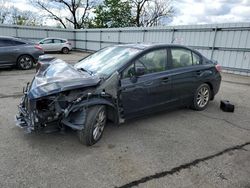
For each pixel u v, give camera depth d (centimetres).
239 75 1122
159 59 420
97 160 295
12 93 591
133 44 445
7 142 329
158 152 323
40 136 351
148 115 443
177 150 331
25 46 983
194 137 377
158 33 1547
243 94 701
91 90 322
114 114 355
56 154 305
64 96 305
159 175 270
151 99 403
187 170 283
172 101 446
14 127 378
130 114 381
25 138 343
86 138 319
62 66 362
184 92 465
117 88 348
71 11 3341
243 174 280
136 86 372
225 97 656
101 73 361
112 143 343
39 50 1025
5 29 2244
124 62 370
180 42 1399
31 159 290
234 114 504
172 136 377
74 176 261
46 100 306
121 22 3434
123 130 391
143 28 1670
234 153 330
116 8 3325
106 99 335
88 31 2400
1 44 924
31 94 297
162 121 442
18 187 239
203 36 1273
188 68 467
